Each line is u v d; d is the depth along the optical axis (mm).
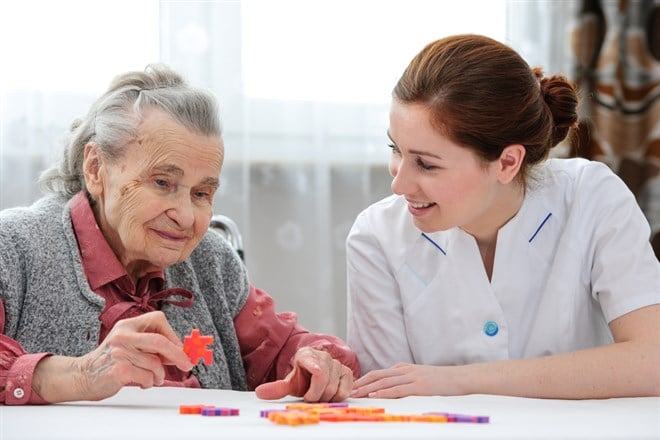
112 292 1652
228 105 2600
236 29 2598
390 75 2781
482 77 1558
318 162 2715
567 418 1161
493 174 1606
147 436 973
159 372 1294
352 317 1889
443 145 1543
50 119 2430
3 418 1134
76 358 1323
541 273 1760
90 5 2453
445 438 957
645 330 1607
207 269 1840
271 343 1855
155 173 1571
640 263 1682
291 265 2723
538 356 1747
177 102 1598
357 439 943
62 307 1572
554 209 1777
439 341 1790
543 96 1714
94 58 2459
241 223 2619
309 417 1066
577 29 2938
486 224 1751
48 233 1618
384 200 1932
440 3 2818
